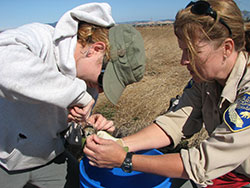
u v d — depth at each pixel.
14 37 1.28
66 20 1.36
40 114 1.53
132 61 1.46
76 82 1.34
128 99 3.90
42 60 1.27
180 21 1.23
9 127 1.55
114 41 1.45
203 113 1.70
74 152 2.70
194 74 1.40
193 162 1.28
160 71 5.41
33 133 1.57
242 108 1.24
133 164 1.35
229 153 1.24
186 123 1.77
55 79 1.26
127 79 1.52
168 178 1.44
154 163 1.33
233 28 1.19
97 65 1.47
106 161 1.38
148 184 1.72
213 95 1.58
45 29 1.43
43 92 1.22
